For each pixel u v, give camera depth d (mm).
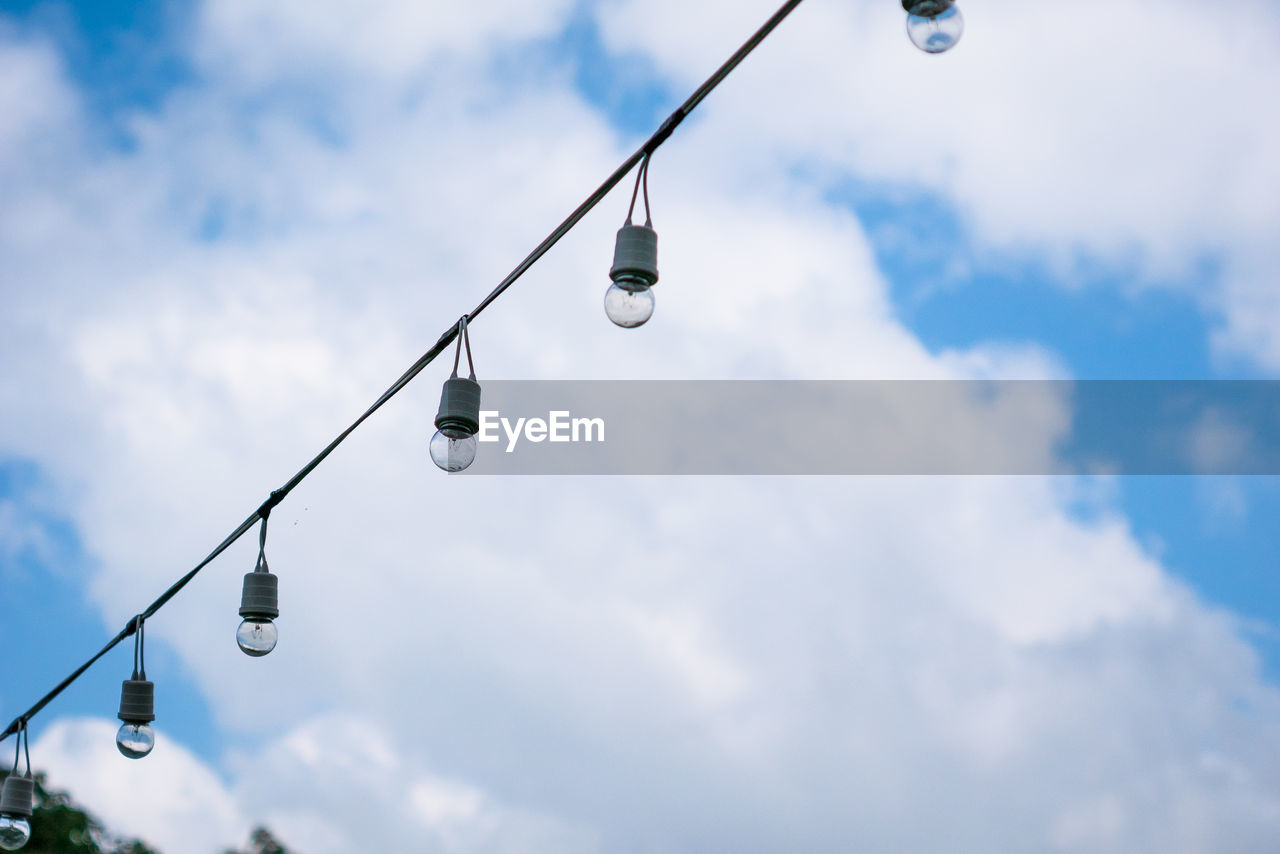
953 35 4062
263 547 7254
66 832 29125
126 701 8219
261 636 7160
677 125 4320
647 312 4887
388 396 6035
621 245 4824
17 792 9477
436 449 5676
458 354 5707
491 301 5332
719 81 4168
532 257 4949
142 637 8297
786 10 3873
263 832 35281
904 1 4098
